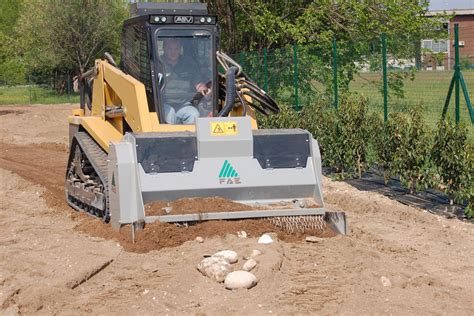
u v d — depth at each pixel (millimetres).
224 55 11406
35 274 9289
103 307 8547
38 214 12195
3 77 48156
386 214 12023
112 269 9430
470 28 16172
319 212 10242
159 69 11070
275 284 8906
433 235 10883
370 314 8320
